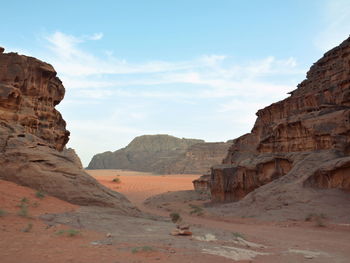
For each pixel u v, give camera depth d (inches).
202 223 931.3
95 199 761.6
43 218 536.4
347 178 1074.1
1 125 885.8
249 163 1690.5
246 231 743.7
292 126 1549.0
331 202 983.0
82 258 338.6
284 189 1175.0
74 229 492.7
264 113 1946.4
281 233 708.7
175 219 667.4
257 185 1615.4
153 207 1764.3
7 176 760.3
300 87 1916.8
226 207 1336.1
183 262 352.8
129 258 351.3
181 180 4434.1
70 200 741.3
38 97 1081.4
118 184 3346.5
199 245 450.3
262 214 1044.5
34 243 383.2
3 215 495.5
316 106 1530.5
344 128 1258.0
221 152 6628.9
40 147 863.7
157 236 500.7
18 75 1018.1
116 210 760.3
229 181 1825.8
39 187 751.7
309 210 960.9
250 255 422.9
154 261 347.3
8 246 359.6
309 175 1160.8
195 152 6786.4
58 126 1258.6
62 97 1263.5
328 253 476.7
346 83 1408.7
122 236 479.2
